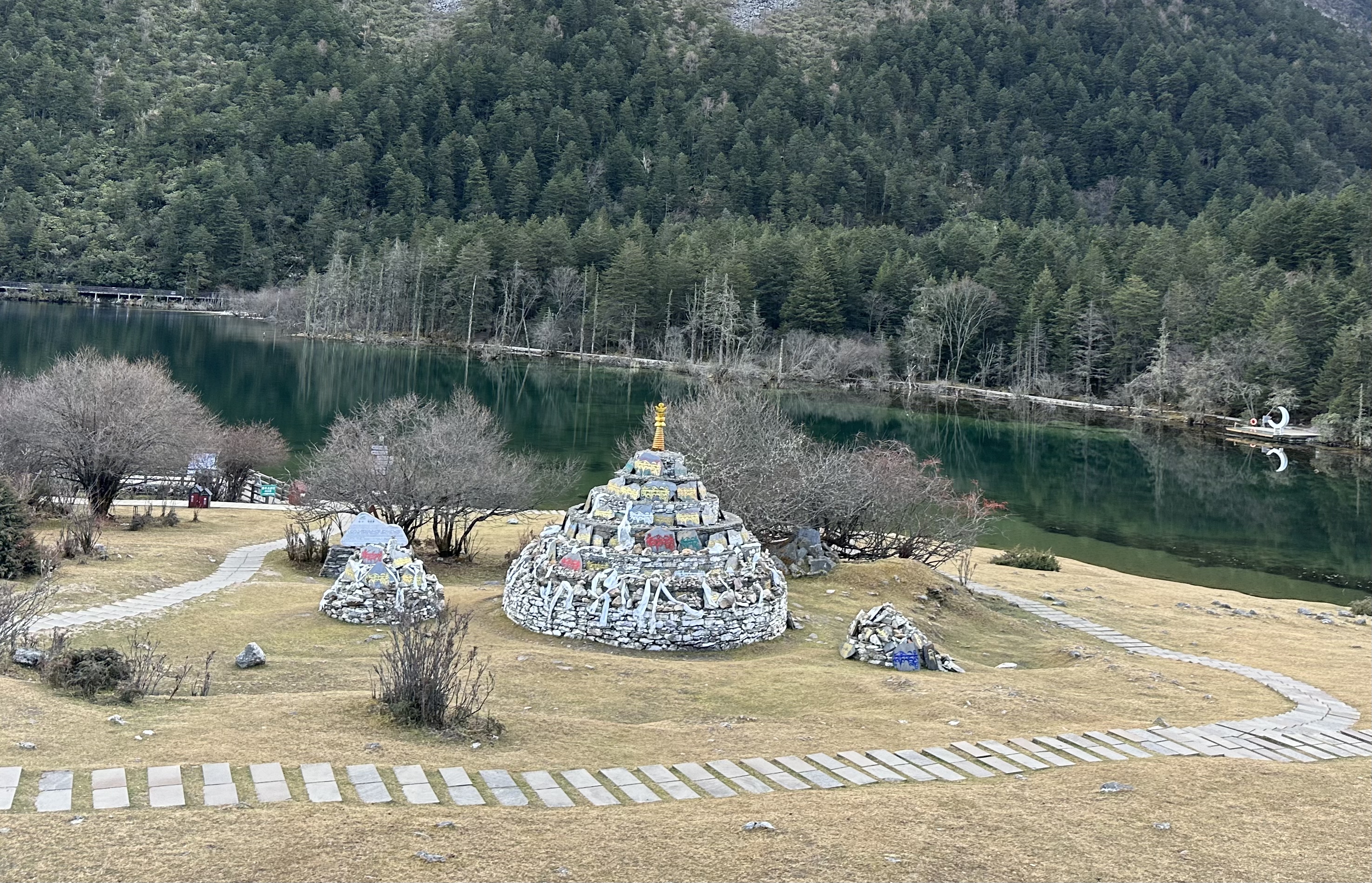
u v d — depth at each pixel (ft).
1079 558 204.74
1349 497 284.20
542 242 548.31
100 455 160.35
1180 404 420.77
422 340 551.18
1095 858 53.88
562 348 524.93
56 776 52.85
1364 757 75.56
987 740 73.41
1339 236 458.50
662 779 61.82
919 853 52.42
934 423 383.45
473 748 63.87
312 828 49.19
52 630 92.79
